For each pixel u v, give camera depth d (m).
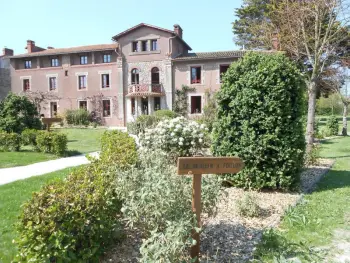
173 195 2.79
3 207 4.51
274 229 3.68
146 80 23.95
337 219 4.02
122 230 3.32
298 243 3.31
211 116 18.95
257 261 2.89
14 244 3.26
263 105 5.32
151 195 2.70
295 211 4.26
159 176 2.98
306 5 9.68
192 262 2.54
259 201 4.83
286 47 10.48
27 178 6.54
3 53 29.20
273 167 5.42
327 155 10.31
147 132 6.68
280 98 5.28
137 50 24.27
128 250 3.08
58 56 26.42
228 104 5.64
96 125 24.20
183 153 6.38
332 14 9.17
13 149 10.75
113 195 3.21
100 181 3.12
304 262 2.90
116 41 24.64
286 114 5.36
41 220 2.43
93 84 25.61
